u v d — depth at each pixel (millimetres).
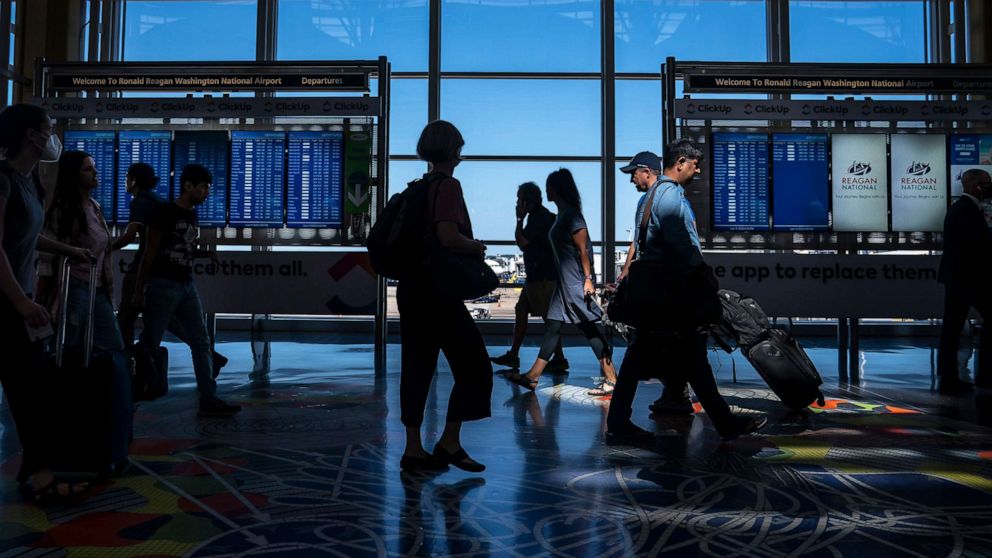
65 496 2432
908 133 6805
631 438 3547
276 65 6934
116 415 2645
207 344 4105
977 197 5152
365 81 6914
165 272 3781
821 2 11062
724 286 6770
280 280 6934
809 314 6777
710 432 3725
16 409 2434
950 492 2598
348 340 9508
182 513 2326
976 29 10516
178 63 6895
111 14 11000
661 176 3705
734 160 6770
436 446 2914
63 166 2936
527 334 10664
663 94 6574
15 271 2443
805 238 6805
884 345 9039
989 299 5074
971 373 6246
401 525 2207
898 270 6809
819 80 6594
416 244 2811
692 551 1983
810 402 4219
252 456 3135
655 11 10953
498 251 10930
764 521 2256
